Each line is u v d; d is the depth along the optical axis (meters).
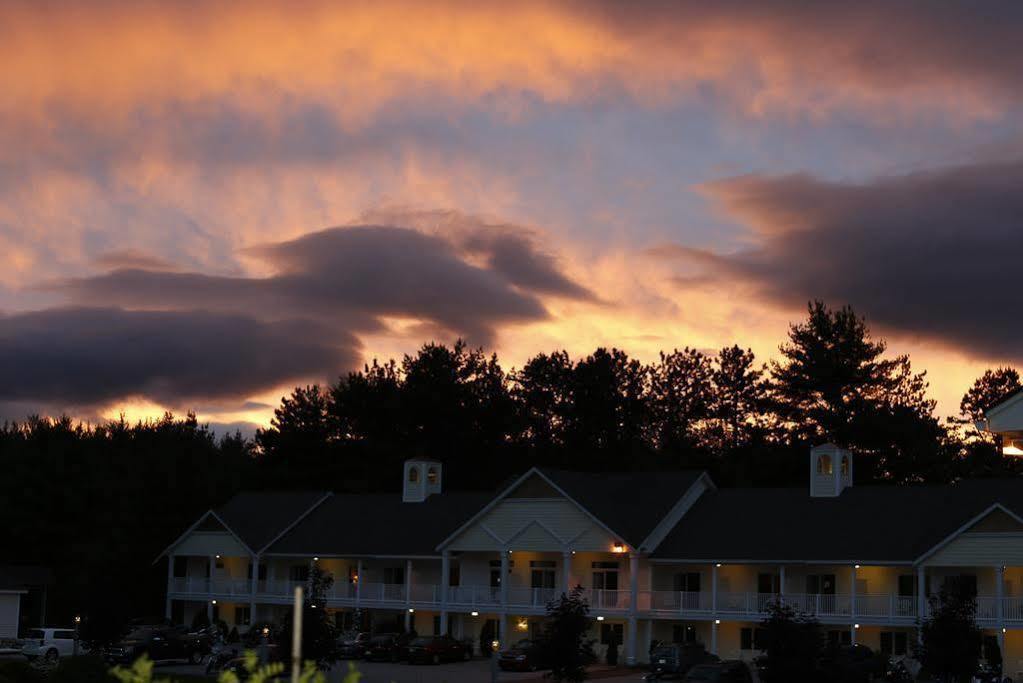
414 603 77.19
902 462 100.88
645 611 69.31
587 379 126.62
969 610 51.16
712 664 48.25
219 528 88.94
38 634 68.31
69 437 119.38
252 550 85.06
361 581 80.69
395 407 122.31
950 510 66.06
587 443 125.38
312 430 121.81
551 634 53.47
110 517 99.38
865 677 52.19
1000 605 59.94
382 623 80.12
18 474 102.69
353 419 123.62
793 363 115.12
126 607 66.94
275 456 121.31
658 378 129.62
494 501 74.38
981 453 103.00
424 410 123.38
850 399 111.19
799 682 47.16
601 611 69.94
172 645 67.12
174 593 89.06
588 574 73.00
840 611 64.44
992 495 66.00
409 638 70.25
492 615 75.19
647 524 71.12
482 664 68.25
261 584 85.44
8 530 101.12
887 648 64.12
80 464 106.69
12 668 43.78
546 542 72.31
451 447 122.56
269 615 86.06
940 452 101.44
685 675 52.31
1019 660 60.50
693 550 69.81
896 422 102.38
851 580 66.06
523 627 73.62
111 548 97.12
